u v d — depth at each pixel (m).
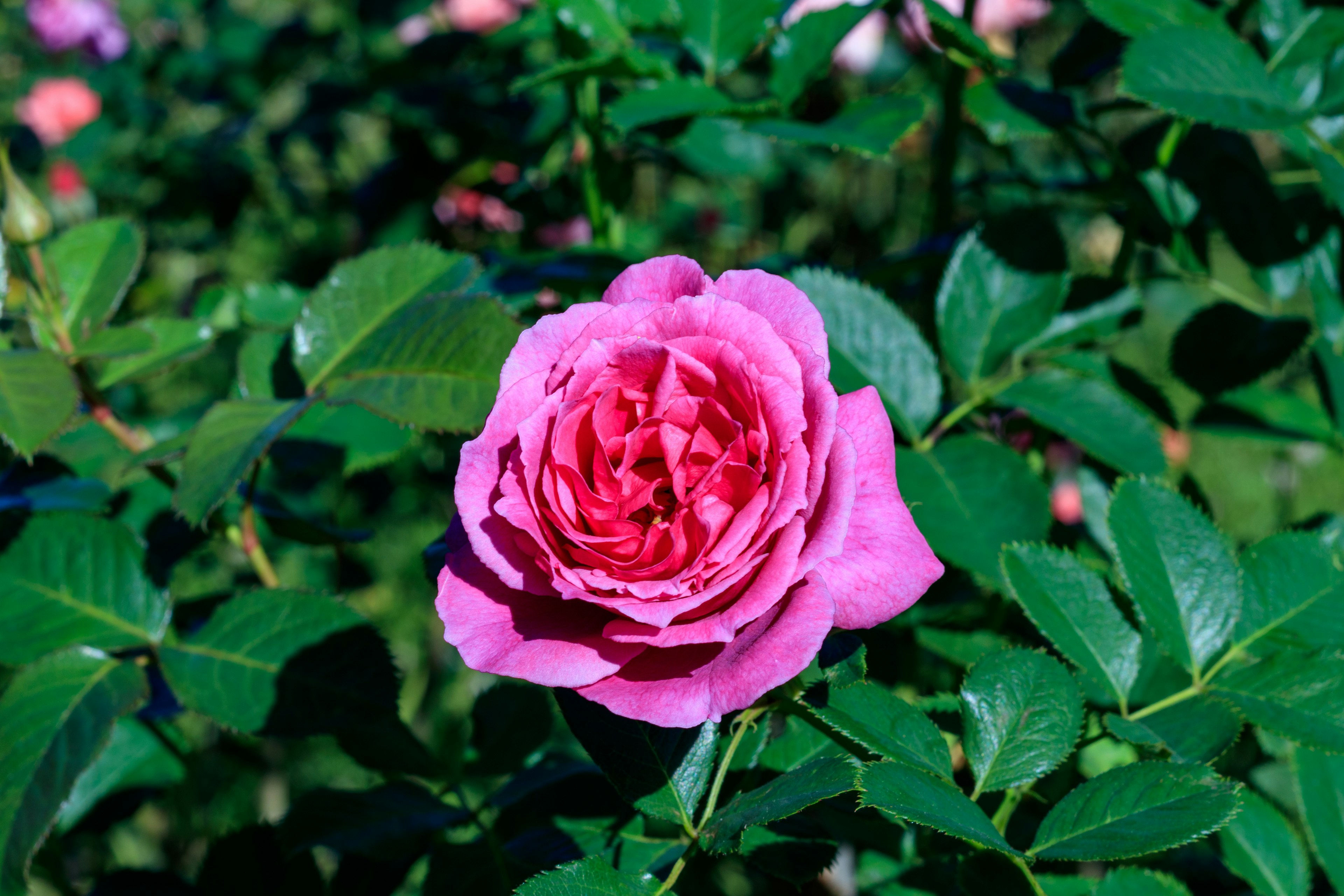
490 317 0.56
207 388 1.74
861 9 0.61
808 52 0.62
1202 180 0.65
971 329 0.62
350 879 0.64
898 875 0.59
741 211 1.31
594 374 0.49
